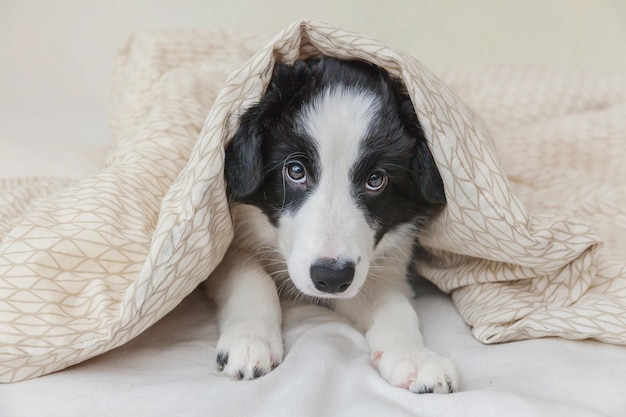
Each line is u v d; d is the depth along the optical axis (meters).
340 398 0.56
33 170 0.87
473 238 0.63
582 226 0.62
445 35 1.24
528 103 0.95
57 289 0.58
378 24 1.23
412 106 0.64
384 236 0.68
